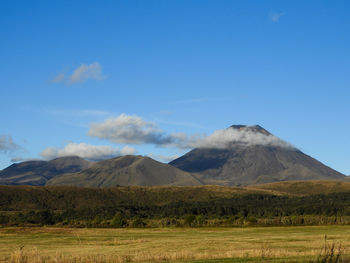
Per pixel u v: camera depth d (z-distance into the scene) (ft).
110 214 561.02
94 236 273.75
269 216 528.63
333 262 93.91
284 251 137.59
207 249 178.91
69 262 119.14
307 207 596.29
